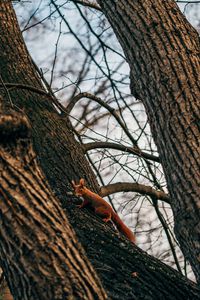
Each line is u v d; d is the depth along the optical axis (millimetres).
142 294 5535
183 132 5688
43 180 4605
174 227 5633
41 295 4309
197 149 5602
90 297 4387
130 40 6234
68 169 6781
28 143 4547
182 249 5602
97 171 8086
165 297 5551
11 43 7867
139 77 6121
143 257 5895
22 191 4441
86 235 6039
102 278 5621
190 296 5609
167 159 5742
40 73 8211
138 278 5645
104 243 5969
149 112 6008
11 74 7547
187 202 5484
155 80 5969
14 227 4375
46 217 4465
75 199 6473
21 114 4512
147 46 6105
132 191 7934
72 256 4445
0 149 4453
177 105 5801
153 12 6262
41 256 4355
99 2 6652
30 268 4340
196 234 5391
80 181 6523
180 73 5926
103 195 7660
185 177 5551
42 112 7227
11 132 4434
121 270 5691
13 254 4379
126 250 5918
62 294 4309
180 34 6164
